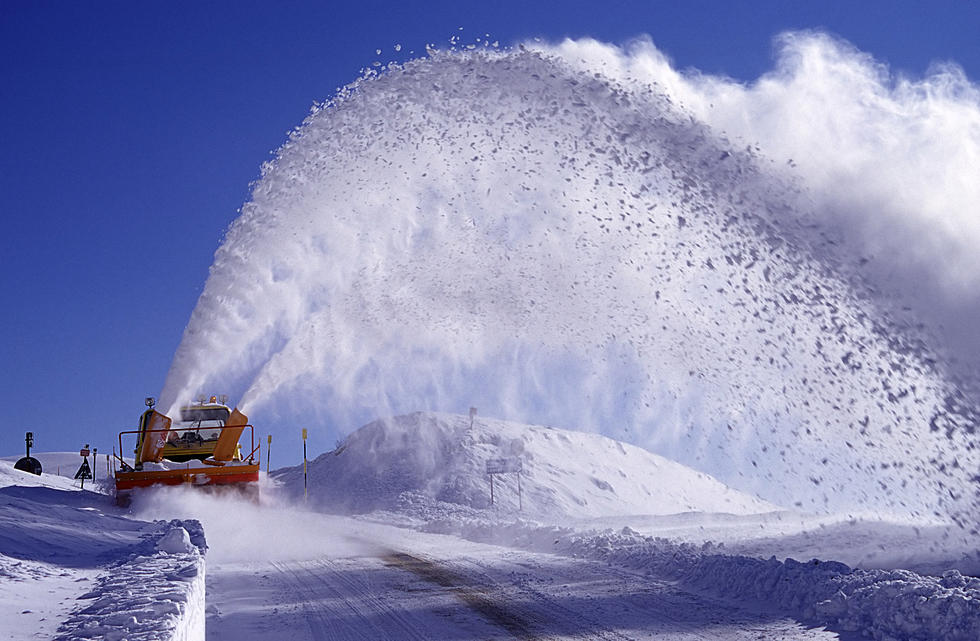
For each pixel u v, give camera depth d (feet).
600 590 36.99
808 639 26.48
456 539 71.31
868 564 43.09
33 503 50.49
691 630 28.04
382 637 28.27
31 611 20.99
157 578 25.73
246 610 33.53
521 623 29.94
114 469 67.97
